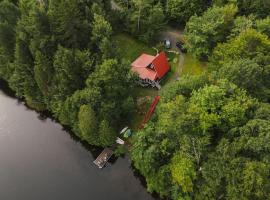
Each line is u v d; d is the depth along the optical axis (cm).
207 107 5716
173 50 8781
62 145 7512
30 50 7588
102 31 7450
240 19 7769
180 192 5888
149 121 6875
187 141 5641
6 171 7112
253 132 5281
